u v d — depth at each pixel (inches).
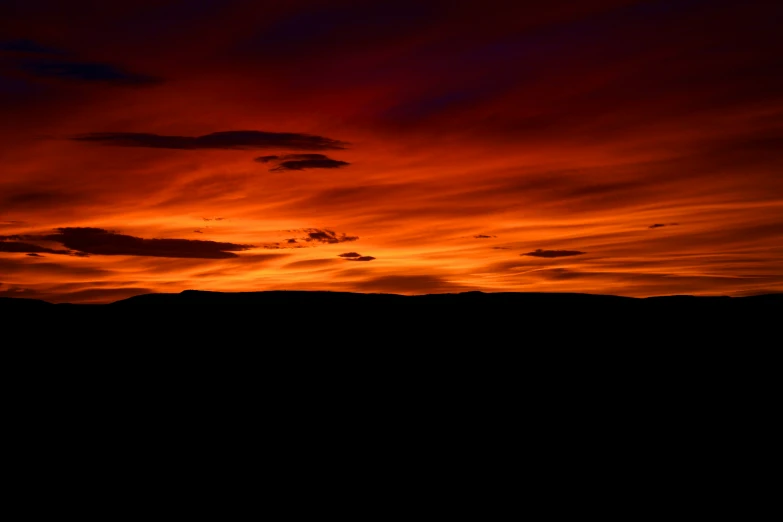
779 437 590.6
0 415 627.2
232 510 489.1
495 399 674.8
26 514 477.4
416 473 540.7
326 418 635.5
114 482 524.4
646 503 499.8
